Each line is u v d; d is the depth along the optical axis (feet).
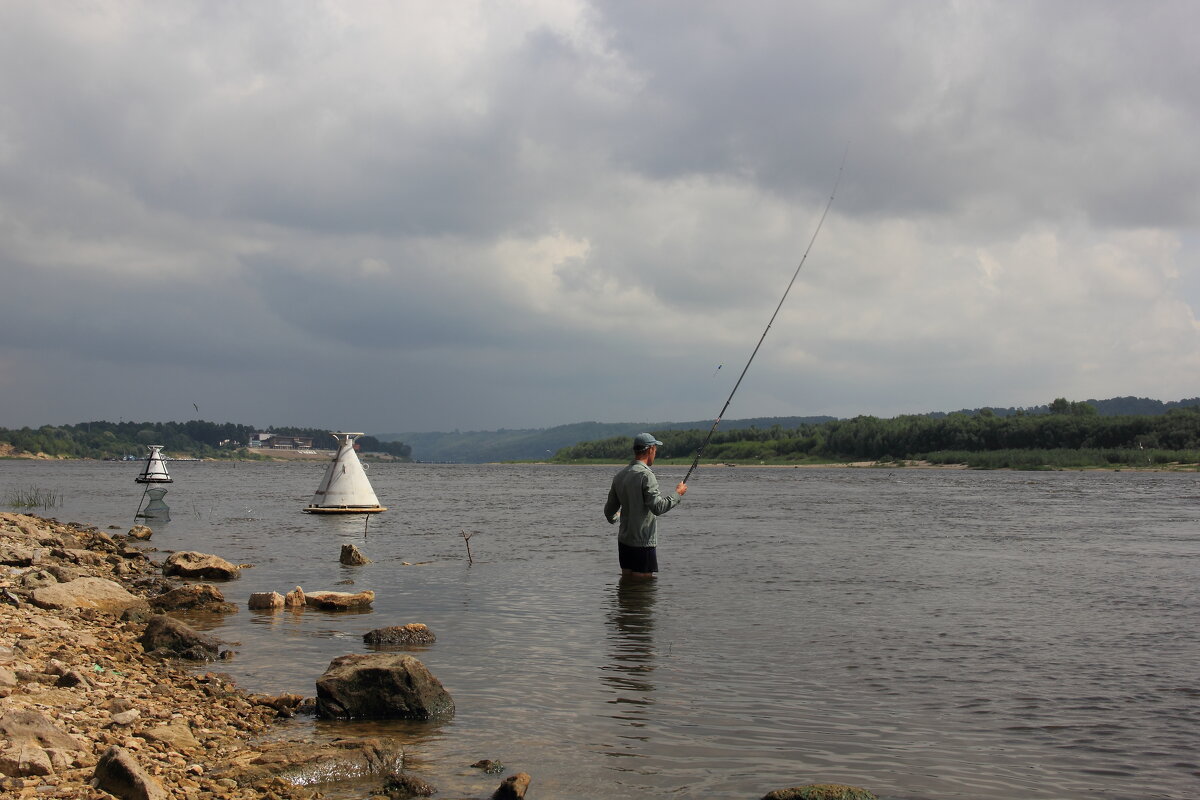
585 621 34.86
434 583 45.09
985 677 26.37
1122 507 120.78
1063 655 29.09
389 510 111.14
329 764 18.39
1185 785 18.13
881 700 23.99
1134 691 24.89
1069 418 461.37
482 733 21.36
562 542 66.44
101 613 35.70
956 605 38.63
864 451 520.83
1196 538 71.97
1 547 45.14
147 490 91.35
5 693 21.38
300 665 28.09
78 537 63.87
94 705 21.70
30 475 283.79
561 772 18.75
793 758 19.62
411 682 22.66
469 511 108.58
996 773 18.78
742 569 50.78
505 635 32.27
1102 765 19.21
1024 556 57.98
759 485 223.51
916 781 18.30
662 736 21.08
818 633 32.55
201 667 27.81
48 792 15.57
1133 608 38.04
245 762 18.56
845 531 78.23
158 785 16.31
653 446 48.52
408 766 19.17
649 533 47.39
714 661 28.30
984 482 247.70
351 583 45.24
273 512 103.55
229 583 45.96
